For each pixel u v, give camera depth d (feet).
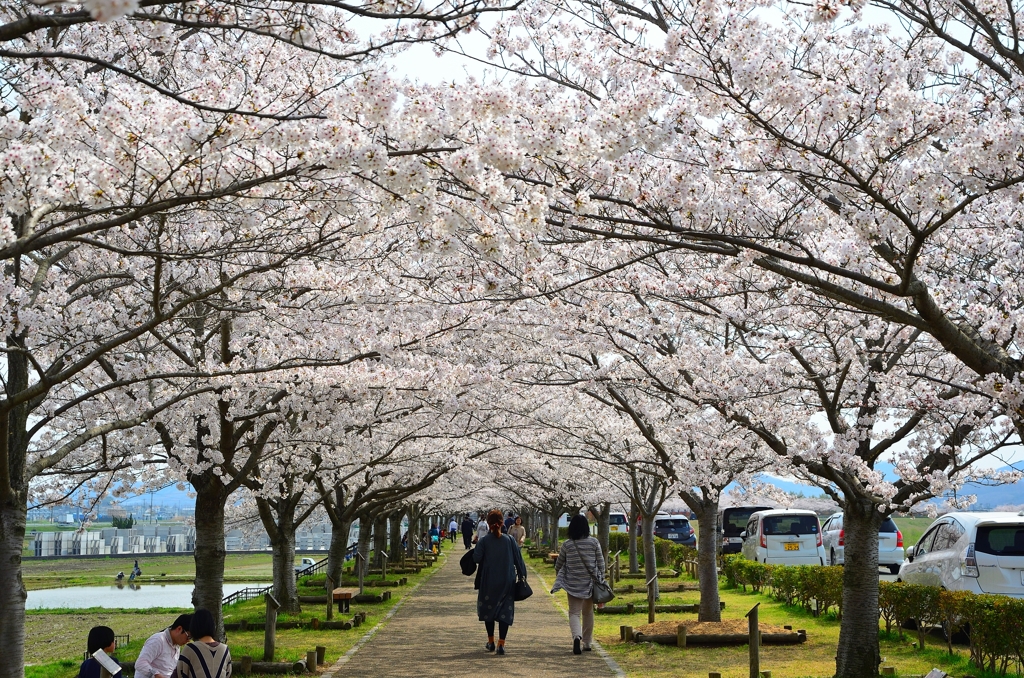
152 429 34.58
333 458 47.32
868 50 25.44
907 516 33.91
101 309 29.94
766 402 33.55
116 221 17.29
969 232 24.63
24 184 16.75
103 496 39.99
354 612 56.03
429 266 33.78
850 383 32.40
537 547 147.84
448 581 87.66
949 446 28.94
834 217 24.00
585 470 71.00
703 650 38.81
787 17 22.34
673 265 30.76
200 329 35.65
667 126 17.93
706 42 18.99
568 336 35.37
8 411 20.95
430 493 93.30
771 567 61.62
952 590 37.99
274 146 17.71
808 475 34.63
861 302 19.35
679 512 147.95
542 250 22.75
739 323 29.73
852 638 30.86
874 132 19.10
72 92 18.44
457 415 47.44
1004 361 20.86
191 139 17.28
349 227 24.27
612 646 40.70
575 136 18.39
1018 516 40.06
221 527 36.09
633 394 47.03
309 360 28.02
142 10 17.33
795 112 18.78
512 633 46.06
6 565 27.17
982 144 17.42
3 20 21.53
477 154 17.40
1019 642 30.01
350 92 18.63
